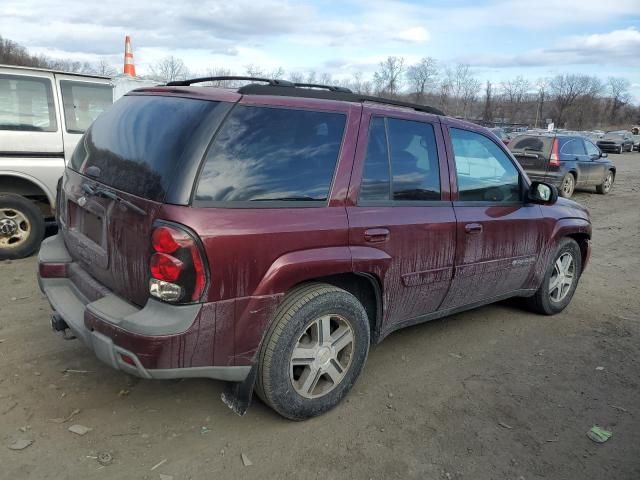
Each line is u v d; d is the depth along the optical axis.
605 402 3.61
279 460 2.79
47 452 2.72
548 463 2.93
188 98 2.95
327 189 3.05
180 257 2.51
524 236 4.39
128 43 9.16
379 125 3.37
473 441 3.07
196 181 2.59
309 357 3.04
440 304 3.90
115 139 3.16
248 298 2.71
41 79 5.95
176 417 3.10
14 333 3.98
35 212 5.83
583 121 93.38
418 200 3.54
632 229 10.14
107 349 2.64
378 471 2.77
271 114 2.91
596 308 5.48
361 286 3.42
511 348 4.37
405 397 3.50
